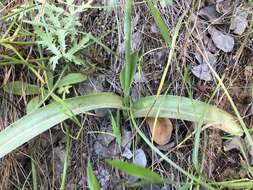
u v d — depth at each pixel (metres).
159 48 0.33
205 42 0.34
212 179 0.31
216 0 0.35
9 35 0.33
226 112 0.30
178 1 0.34
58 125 0.32
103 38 0.34
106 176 0.32
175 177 0.31
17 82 0.33
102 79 0.33
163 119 0.32
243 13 0.34
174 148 0.32
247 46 0.34
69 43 0.33
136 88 0.33
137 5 0.34
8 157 0.32
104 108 0.32
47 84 0.32
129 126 0.32
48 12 0.32
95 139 0.32
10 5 0.35
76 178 0.32
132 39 0.33
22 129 0.29
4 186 0.32
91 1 0.32
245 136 0.32
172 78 0.33
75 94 0.33
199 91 0.33
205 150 0.31
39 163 0.32
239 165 0.32
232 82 0.33
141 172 0.26
